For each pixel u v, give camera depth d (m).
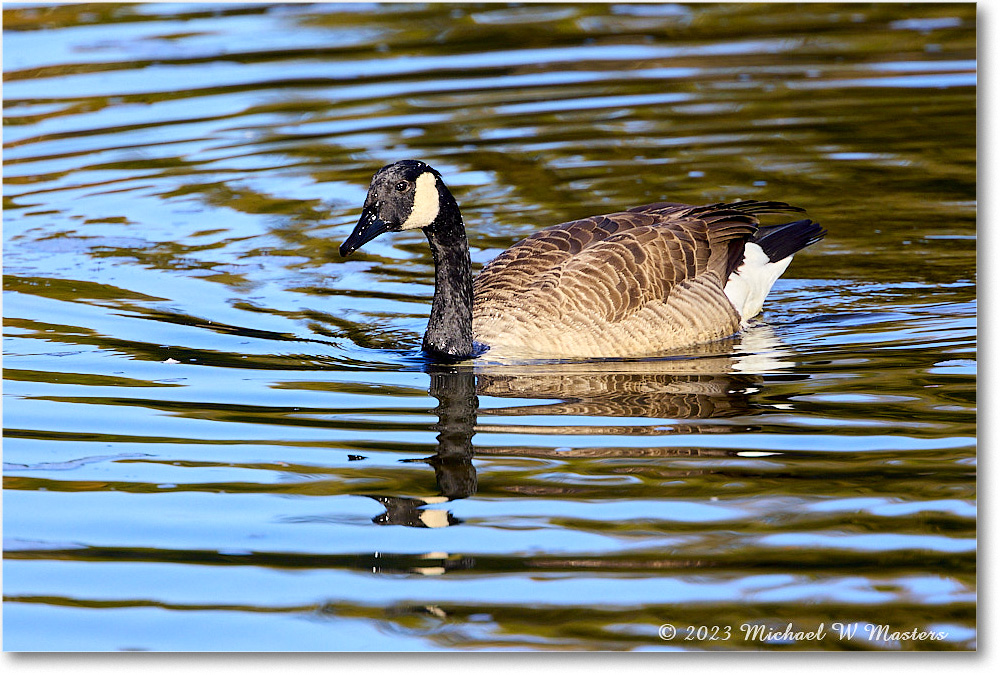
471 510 9.57
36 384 12.43
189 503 9.86
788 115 20.80
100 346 13.54
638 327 13.49
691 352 13.54
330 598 8.54
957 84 21.70
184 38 24.92
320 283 15.78
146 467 10.52
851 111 20.84
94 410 11.77
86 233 17.20
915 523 9.13
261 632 8.24
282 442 10.96
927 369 12.38
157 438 11.09
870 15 25.64
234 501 9.88
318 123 20.97
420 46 24.56
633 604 8.29
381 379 12.71
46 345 13.54
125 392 12.23
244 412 11.73
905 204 17.42
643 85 22.38
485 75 22.92
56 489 10.14
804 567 8.63
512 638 8.02
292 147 20.05
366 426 11.33
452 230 13.38
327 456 10.64
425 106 21.52
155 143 20.25
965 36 24.03
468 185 18.48
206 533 9.41
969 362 12.55
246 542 9.27
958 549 8.80
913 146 19.33
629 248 13.78
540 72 22.98
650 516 9.36
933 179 18.20
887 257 15.95
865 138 19.75
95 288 15.37
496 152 19.70
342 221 17.70
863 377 12.24
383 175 13.35
